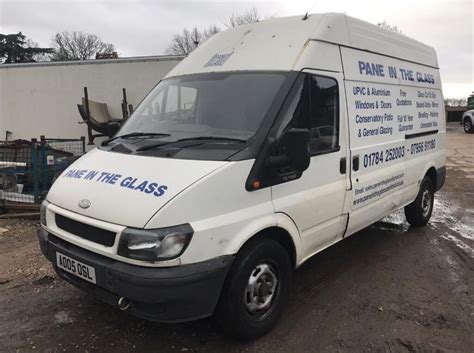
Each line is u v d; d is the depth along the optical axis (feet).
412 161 18.98
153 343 11.27
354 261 17.01
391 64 17.11
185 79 13.74
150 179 10.16
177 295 9.37
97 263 9.93
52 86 46.88
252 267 10.89
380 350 11.04
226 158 10.46
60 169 24.57
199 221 9.72
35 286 14.52
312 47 12.75
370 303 13.50
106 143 13.15
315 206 12.73
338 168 13.71
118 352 10.89
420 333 11.83
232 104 12.07
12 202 23.53
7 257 17.08
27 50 210.79
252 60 12.96
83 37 217.97
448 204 27.58
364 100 15.02
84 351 10.93
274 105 11.44
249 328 11.02
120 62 44.52
